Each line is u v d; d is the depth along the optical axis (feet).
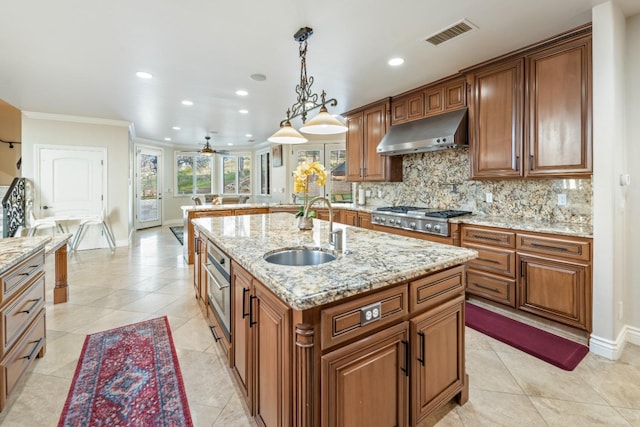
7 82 11.89
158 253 17.88
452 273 5.15
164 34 8.29
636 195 7.52
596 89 7.13
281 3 6.93
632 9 7.20
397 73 10.97
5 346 5.26
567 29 8.05
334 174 24.79
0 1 6.81
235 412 5.35
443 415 5.30
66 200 17.98
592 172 7.59
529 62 8.89
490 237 9.30
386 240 6.48
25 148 16.93
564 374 6.45
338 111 16.39
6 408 5.41
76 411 5.36
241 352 5.56
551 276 7.98
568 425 5.07
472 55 9.55
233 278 5.92
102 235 19.08
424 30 8.10
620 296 7.29
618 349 7.07
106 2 6.87
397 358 4.32
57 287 10.19
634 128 7.51
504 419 5.21
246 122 19.36
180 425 5.07
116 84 12.13
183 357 7.09
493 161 9.83
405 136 12.16
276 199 27.76
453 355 5.25
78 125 18.08
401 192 14.67
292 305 3.27
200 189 32.55
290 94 13.39
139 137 25.72
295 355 3.66
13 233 15.66
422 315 4.64
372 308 3.97
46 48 9.05
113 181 19.15
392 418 4.29
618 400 5.65
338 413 3.71
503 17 7.52
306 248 5.93
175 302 10.37
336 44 8.88
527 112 8.94
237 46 8.96
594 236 7.18
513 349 7.45
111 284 12.24
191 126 20.76
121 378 6.30
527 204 10.11
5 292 5.27
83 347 7.47
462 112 10.66
